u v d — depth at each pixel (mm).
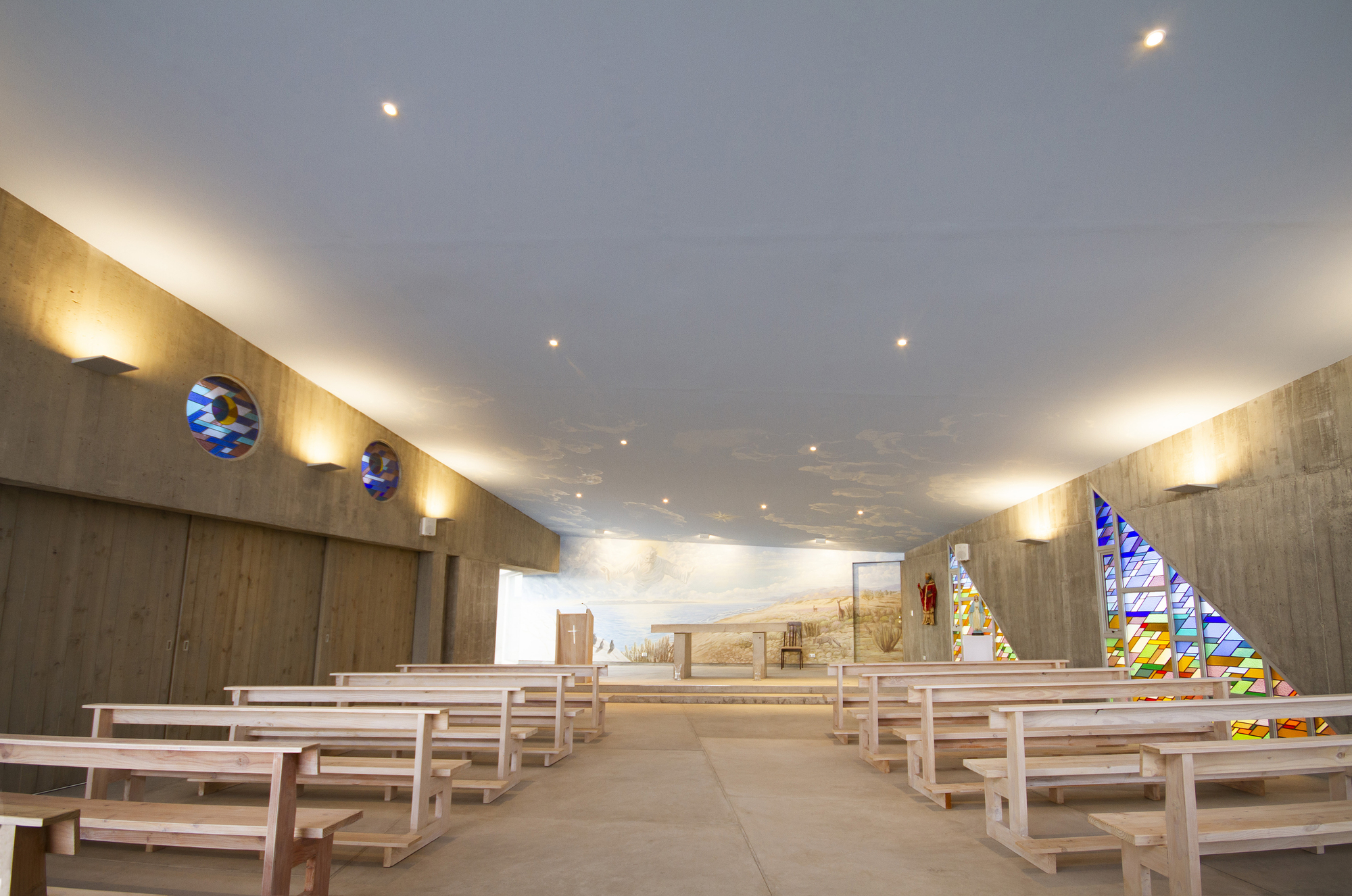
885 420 8039
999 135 3762
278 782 3123
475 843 4516
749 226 4812
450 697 5801
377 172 4723
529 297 6148
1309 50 3064
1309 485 5953
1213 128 3547
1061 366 6312
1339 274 4625
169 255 6113
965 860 4230
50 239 5617
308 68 3898
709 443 9500
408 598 11445
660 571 17953
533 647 17734
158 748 3258
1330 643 5746
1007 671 7230
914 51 3328
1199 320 5305
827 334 6168
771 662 17203
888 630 16719
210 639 7523
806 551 17484
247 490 7680
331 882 3889
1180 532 7496
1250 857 4207
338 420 9297
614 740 8078
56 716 5926
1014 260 4824
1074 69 3309
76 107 4469
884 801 5516
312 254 5895
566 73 3703
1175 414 7098
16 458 5312
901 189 4266
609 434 9648
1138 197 4094
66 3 3727
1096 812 5133
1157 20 3014
